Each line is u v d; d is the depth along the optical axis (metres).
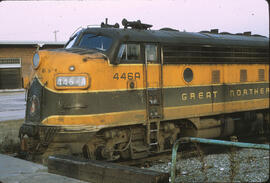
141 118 9.02
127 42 8.84
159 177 4.97
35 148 8.52
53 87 8.17
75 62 8.16
